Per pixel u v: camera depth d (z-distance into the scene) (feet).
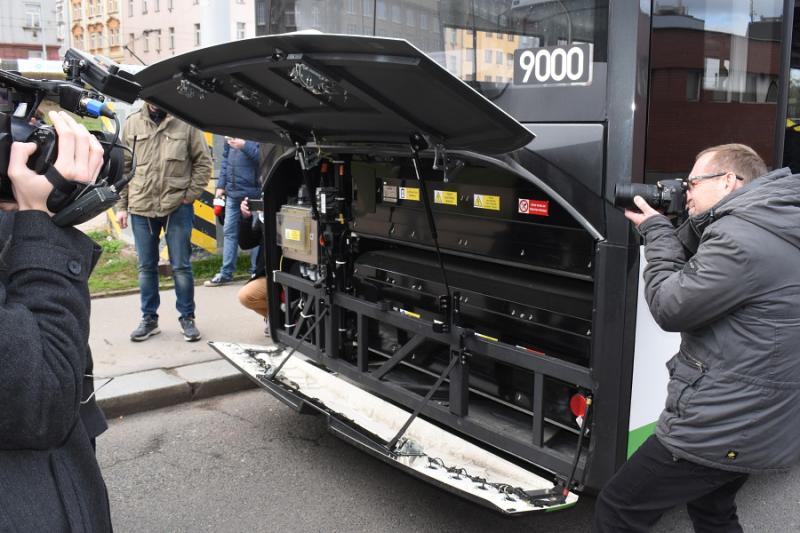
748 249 6.55
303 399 11.78
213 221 26.48
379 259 12.71
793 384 6.68
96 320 19.81
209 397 15.67
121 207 18.21
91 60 5.16
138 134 17.13
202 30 21.24
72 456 4.60
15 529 4.13
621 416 8.77
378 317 11.83
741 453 6.81
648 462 7.38
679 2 8.63
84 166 4.31
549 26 8.80
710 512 8.22
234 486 11.86
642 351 8.80
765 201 6.72
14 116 4.38
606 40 8.36
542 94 8.91
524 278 10.61
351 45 7.14
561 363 9.21
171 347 17.74
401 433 10.17
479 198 10.47
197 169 17.61
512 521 10.99
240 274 25.21
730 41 9.48
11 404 3.89
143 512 11.03
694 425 6.94
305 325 14.21
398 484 12.01
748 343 6.68
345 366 12.75
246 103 10.43
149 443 13.43
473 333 10.26
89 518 4.61
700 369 6.97
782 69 10.45
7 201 4.49
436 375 11.98
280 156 13.43
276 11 12.96
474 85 9.62
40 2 174.09
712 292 6.63
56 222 4.32
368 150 10.78
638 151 8.39
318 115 9.98
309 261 13.12
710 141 9.41
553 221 9.51
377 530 10.64
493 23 9.36
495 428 10.24
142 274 18.01
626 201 7.78
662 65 8.55
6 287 4.17
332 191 12.68
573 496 9.00
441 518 11.00
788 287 6.58
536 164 8.82
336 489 11.81
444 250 11.22
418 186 11.51
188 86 9.59
